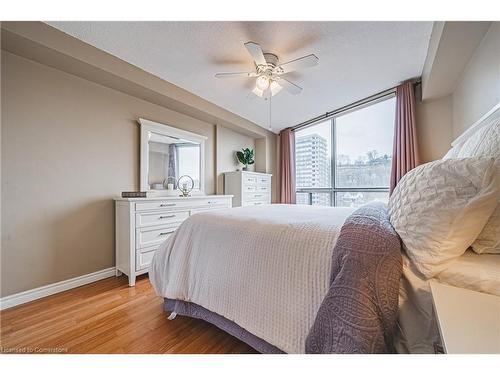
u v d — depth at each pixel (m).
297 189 4.51
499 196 0.69
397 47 2.19
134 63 2.22
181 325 1.42
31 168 1.85
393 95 3.21
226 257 1.17
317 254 0.90
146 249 2.22
